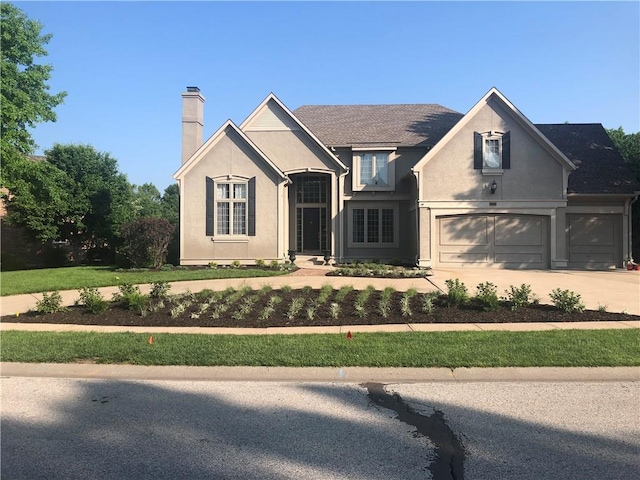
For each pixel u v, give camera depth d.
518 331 8.87
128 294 11.57
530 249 20.91
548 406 5.40
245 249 21.39
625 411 5.23
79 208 28.31
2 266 29.34
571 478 3.78
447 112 27.02
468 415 5.14
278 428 4.81
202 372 6.84
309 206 24.48
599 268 21.97
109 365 7.14
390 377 6.58
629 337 8.27
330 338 8.42
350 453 4.24
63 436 4.65
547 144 20.62
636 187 21.64
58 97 27.77
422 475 3.84
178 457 4.18
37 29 26.42
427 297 11.40
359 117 26.88
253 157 21.39
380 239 23.84
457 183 21.06
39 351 7.67
